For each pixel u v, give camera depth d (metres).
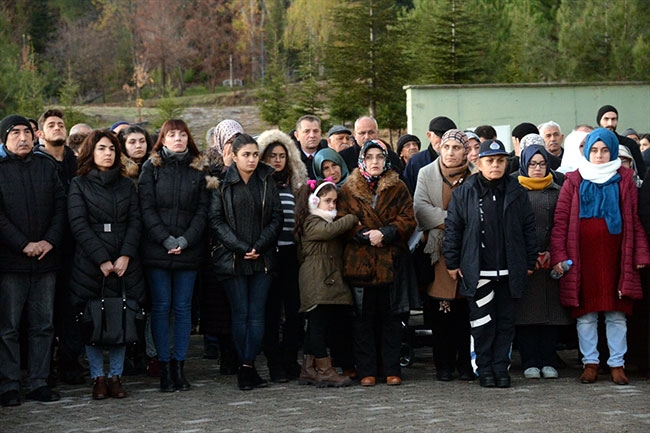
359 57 36.56
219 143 10.05
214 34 82.44
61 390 9.07
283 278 9.50
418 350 11.55
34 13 76.69
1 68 35.62
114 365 8.70
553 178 9.89
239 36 84.00
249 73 83.75
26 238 8.52
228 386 9.12
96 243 8.55
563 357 11.00
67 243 9.08
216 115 56.88
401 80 36.50
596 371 9.15
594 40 28.05
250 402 8.31
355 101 36.66
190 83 85.19
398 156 11.63
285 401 8.34
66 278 9.14
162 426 7.45
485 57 35.38
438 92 20.41
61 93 42.53
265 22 84.88
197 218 8.91
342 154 10.95
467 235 8.99
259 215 9.00
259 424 7.45
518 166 11.00
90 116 48.56
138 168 9.57
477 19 35.56
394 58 36.38
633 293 9.02
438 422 7.43
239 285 8.98
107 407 8.22
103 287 8.58
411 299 9.14
